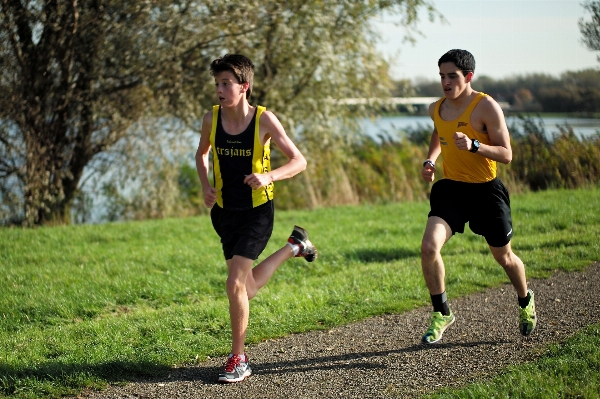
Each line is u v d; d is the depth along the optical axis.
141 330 8.70
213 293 11.14
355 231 16.58
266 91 24.30
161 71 21.14
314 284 11.16
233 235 7.13
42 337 8.49
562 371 6.41
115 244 15.30
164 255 13.76
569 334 7.95
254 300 10.09
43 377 6.91
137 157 22.09
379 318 9.23
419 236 15.63
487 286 10.75
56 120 20.70
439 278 7.30
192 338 8.30
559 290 10.22
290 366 7.38
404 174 24.55
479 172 7.43
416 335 8.34
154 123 22.09
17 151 19.75
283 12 22.73
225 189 7.11
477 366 7.07
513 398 5.82
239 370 6.95
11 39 18.84
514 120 24.91
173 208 23.03
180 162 22.61
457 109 7.47
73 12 19.02
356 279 11.32
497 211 7.46
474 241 14.52
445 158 7.64
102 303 10.51
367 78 26.17
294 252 7.73
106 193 22.53
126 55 20.66
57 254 14.02
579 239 13.68
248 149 6.95
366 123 27.48
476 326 8.59
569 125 24.41
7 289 11.15
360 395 6.43
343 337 8.40
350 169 25.50
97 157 22.30
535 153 24.27
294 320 9.03
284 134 6.98
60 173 20.72
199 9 21.05
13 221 20.08
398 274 11.48
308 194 24.22
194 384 6.91
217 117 7.07
